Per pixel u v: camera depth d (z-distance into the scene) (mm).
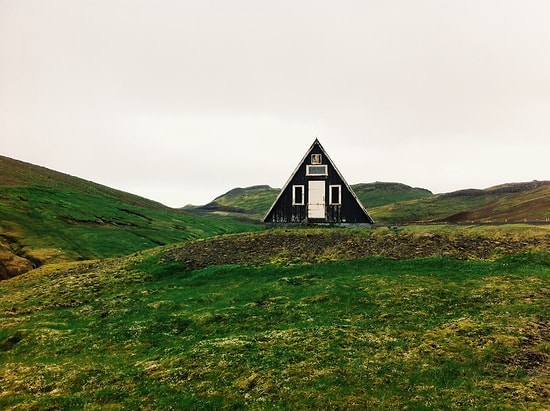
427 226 59781
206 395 24234
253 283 46062
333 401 22578
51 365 30266
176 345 32281
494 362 25609
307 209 69312
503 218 108625
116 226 134000
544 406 20641
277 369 26312
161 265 55375
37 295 49406
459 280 41250
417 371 25047
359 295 39062
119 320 38906
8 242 97312
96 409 23781
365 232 57750
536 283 38969
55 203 140000
